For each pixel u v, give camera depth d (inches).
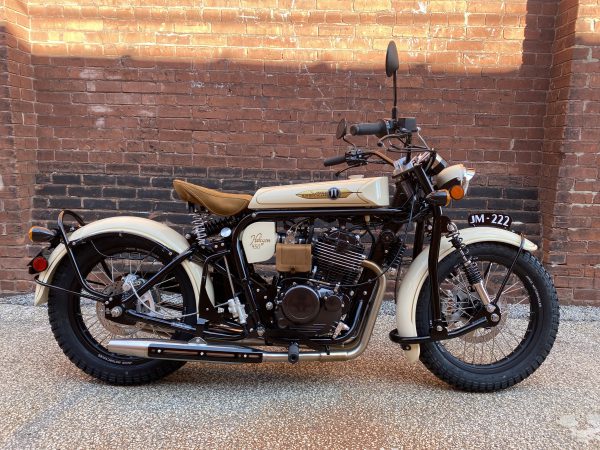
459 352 118.3
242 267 95.0
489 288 109.8
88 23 151.3
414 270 99.3
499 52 150.3
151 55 152.0
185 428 87.3
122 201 157.6
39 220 156.9
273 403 96.0
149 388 101.1
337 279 95.2
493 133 154.0
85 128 155.7
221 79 152.6
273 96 153.0
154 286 99.3
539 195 156.2
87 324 126.0
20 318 137.5
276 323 96.2
